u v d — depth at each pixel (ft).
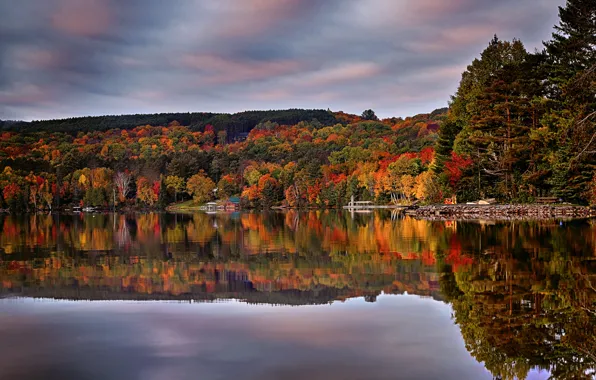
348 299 53.93
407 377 32.99
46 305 52.60
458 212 207.92
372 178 491.31
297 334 41.78
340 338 40.65
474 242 98.99
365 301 52.85
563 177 199.00
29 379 33.22
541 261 73.77
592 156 189.26
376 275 67.05
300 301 53.52
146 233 151.43
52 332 42.93
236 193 611.47
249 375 33.35
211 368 34.68
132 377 33.35
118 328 44.01
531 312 46.83
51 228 185.78
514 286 57.36
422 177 388.37
